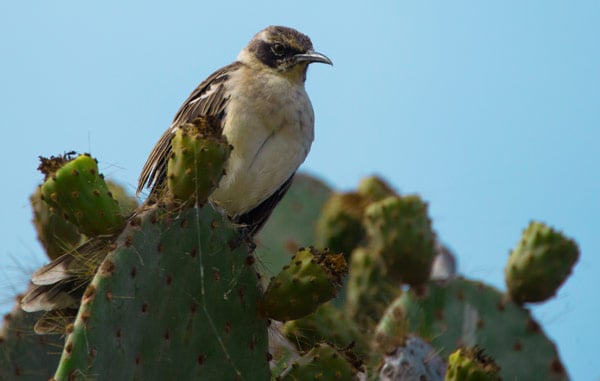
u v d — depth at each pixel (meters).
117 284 9.27
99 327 9.09
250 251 10.24
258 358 10.18
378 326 14.58
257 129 14.57
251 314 10.19
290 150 14.78
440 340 14.75
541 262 14.88
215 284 9.99
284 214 19.44
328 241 18.91
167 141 15.09
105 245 10.09
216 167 9.93
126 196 13.70
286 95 14.80
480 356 11.20
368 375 13.23
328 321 12.76
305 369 10.15
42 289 10.67
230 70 15.72
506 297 15.00
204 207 9.98
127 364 9.29
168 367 9.63
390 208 15.39
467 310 14.92
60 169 9.90
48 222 12.21
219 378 9.93
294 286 10.12
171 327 9.68
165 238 9.69
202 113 14.88
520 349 14.75
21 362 11.14
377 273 17.03
